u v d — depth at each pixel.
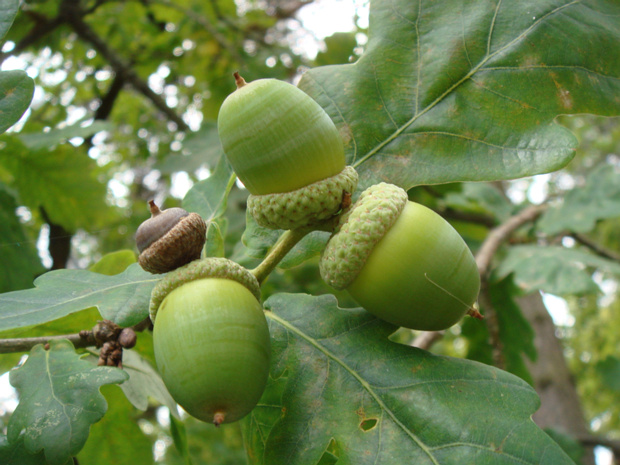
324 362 0.09
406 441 0.08
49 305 0.09
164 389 0.13
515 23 0.10
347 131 0.10
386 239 0.08
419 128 0.10
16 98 0.10
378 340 0.09
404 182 0.10
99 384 0.09
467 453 0.08
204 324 0.07
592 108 0.10
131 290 0.10
